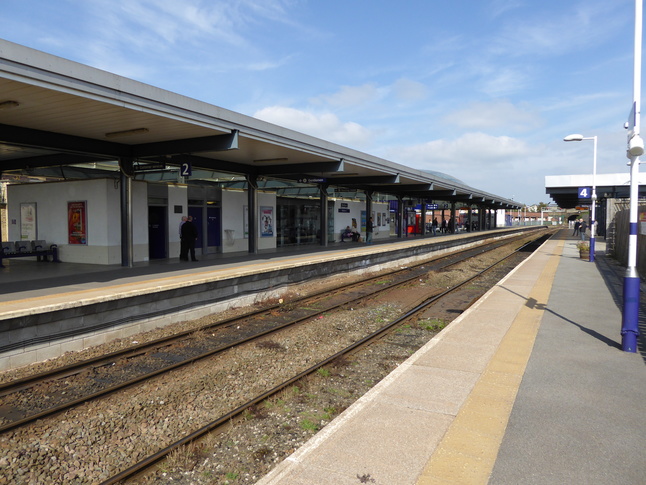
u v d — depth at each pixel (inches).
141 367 273.7
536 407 176.4
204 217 719.1
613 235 853.2
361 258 719.1
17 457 171.2
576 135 619.5
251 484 155.6
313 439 152.3
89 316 311.3
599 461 137.0
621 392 191.2
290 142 538.3
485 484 125.0
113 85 322.3
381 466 135.1
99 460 171.8
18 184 647.8
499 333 290.5
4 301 303.1
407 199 1510.8
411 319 400.2
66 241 602.2
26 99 315.3
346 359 288.2
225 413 210.8
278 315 418.6
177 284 374.9
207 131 436.1
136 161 566.9
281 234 916.6
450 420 165.8
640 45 242.2
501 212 3390.7
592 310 362.0
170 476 160.2
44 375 247.6
